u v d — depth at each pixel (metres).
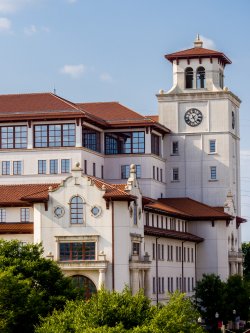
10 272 131.88
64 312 117.38
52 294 138.75
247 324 193.88
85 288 164.00
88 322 112.00
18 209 177.50
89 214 165.62
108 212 165.12
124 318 113.12
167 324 110.94
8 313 127.19
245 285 190.38
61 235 165.75
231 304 186.88
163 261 193.50
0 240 143.50
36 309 129.88
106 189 166.12
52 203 166.38
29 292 131.88
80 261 163.50
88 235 165.25
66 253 165.75
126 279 164.62
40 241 165.38
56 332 111.69
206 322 188.38
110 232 164.88
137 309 114.38
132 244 168.00
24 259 141.00
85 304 115.44
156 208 192.38
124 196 164.12
